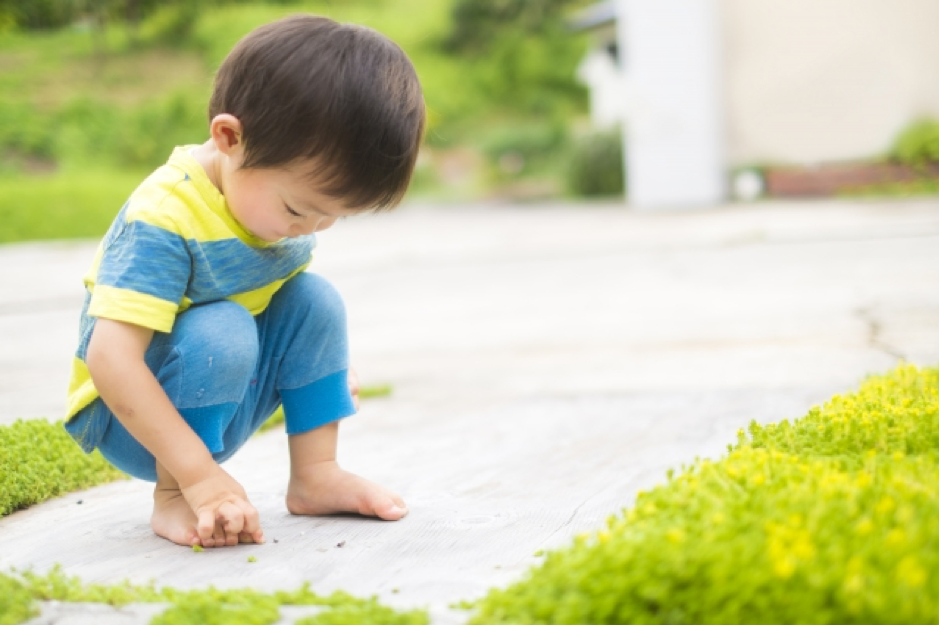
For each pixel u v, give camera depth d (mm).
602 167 15602
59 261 8852
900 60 11297
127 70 19141
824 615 940
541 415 2674
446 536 1578
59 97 18125
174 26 20281
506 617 1065
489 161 19156
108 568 1468
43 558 1533
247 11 20562
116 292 1529
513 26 21625
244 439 1780
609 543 1100
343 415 1771
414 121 1552
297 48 1500
